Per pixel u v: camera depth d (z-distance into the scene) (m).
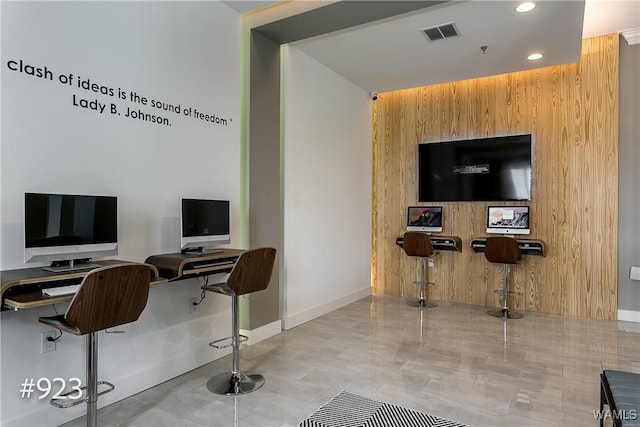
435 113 5.91
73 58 2.48
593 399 2.77
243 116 3.89
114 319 2.09
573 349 3.76
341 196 5.50
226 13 3.65
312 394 2.83
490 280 5.51
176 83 3.16
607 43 4.83
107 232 2.50
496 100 5.48
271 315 4.15
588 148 4.95
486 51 4.54
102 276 1.97
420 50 4.55
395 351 3.70
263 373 3.19
